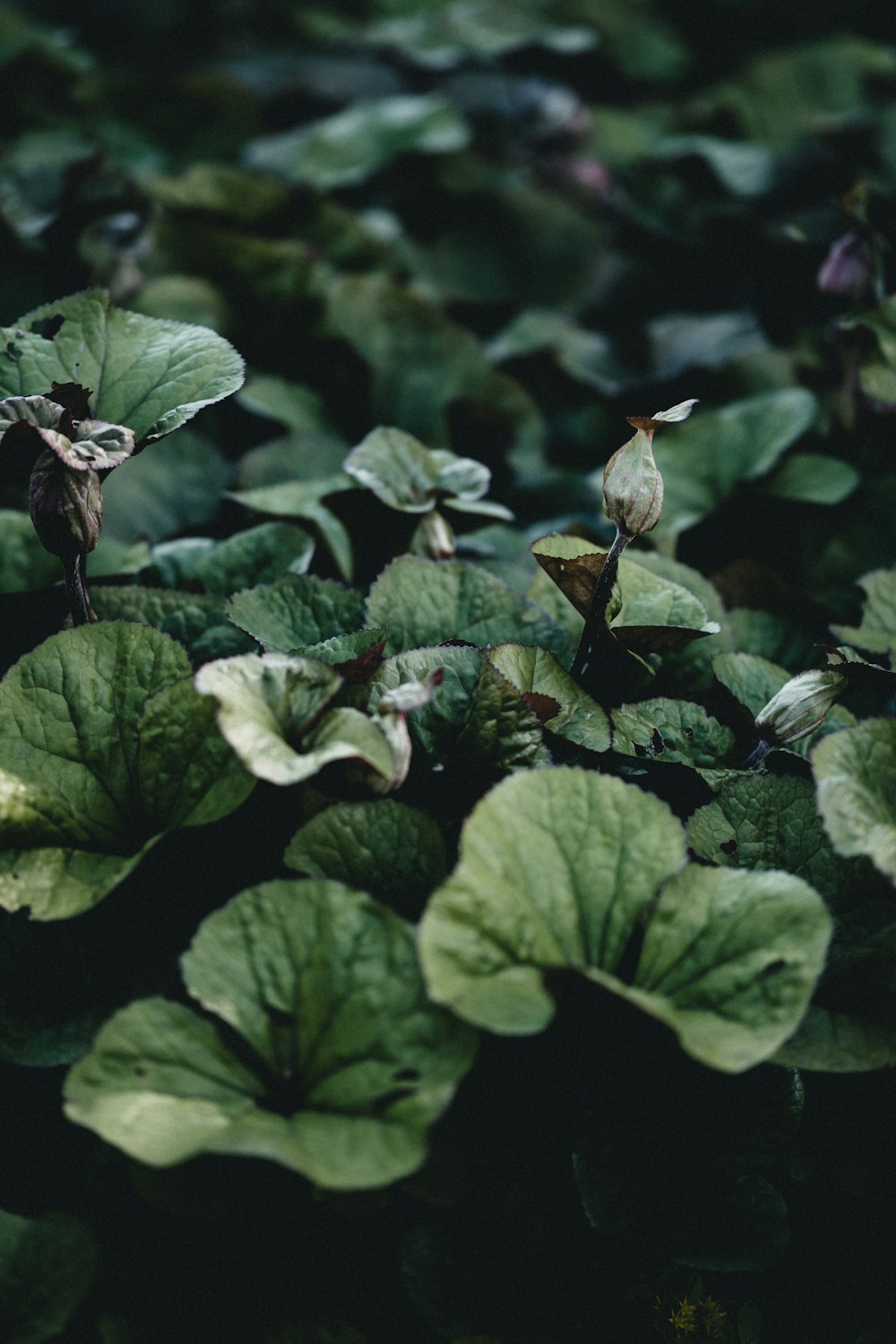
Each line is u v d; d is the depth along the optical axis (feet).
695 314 7.32
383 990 3.49
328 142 8.50
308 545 4.54
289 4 11.81
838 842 3.53
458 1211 3.81
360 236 6.99
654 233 7.43
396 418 5.72
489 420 5.43
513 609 4.22
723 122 9.22
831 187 7.52
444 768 3.88
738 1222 3.68
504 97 10.19
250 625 4.18
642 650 4.08
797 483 5.20
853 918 3.86
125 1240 3.79
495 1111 3.85
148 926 3.87
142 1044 3.45
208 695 3.82
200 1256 3.79
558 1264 3.78
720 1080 3.82
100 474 3.82
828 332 5.64
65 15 11.23
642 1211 3.68
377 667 3.86
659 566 4.44
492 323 7.20
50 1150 3.88
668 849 3.62
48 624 4.32
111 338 4.10
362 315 5.80
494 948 3.46
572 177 8.97
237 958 3.52
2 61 8.48
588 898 3.59
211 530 4.98
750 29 11.43
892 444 5.38
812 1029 3.70
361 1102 3.40
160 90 8.83
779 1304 3.90
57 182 7.10
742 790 3.93
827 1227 3.97
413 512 4.35
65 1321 3.52
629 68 10.85
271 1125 3.37
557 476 5.64
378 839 3.74
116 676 3.89
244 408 5.43
